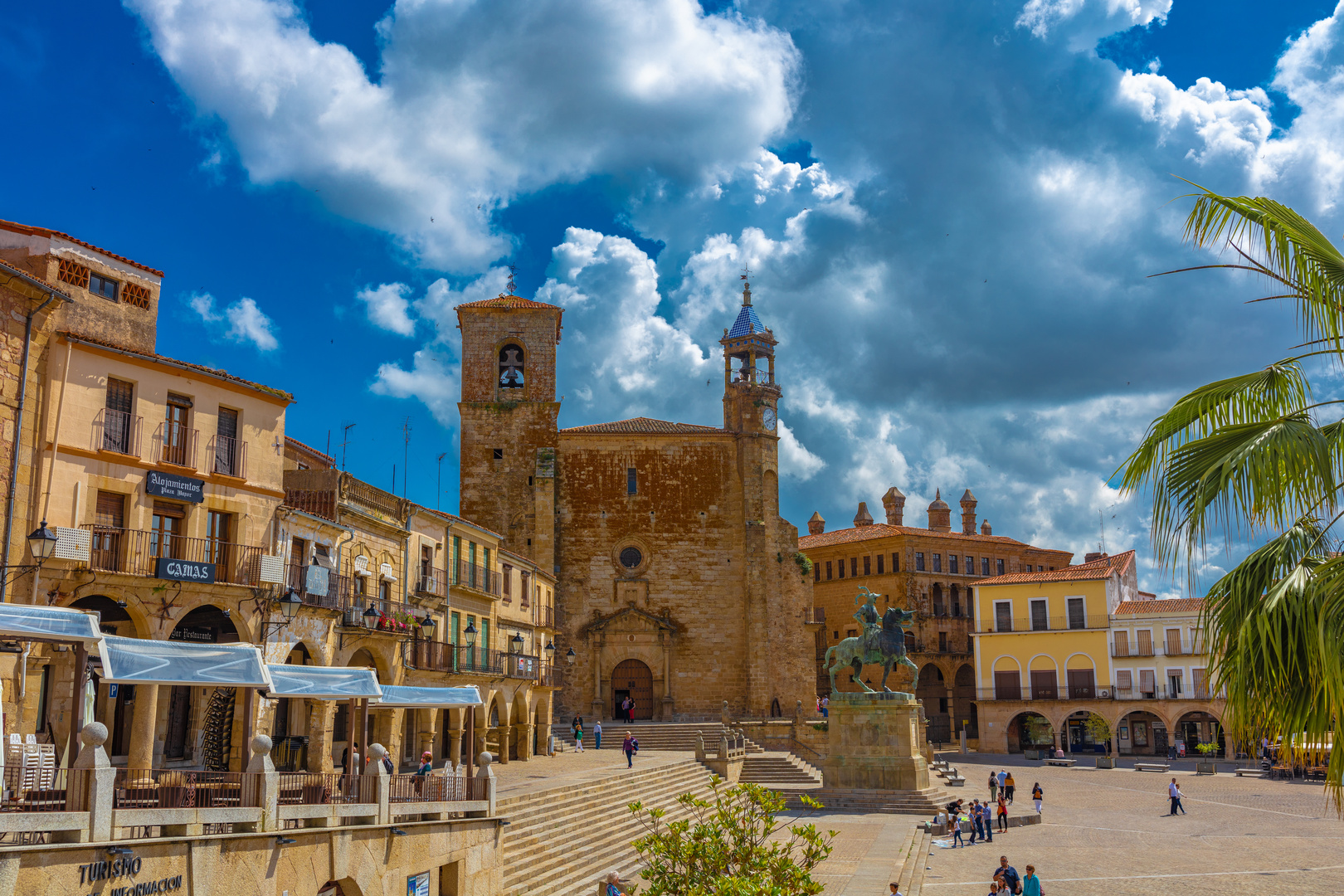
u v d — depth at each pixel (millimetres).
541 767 50625
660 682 78812
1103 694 88375
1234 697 10812
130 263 33156
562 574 80688
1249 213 11641
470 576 53812
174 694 31812
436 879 25062
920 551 103562
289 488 39812
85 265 31656
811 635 82438
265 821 20438
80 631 19750
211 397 33938
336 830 21766
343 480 40250
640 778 46500
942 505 113188
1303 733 10508
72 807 16688
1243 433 10781
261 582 33312
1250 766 76625
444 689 28594
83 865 16109
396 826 23562
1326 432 10812
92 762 16875
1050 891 33375
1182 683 85625
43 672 27453
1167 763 80938
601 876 31391
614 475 82375
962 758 87562
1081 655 89750
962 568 106250
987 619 93750
